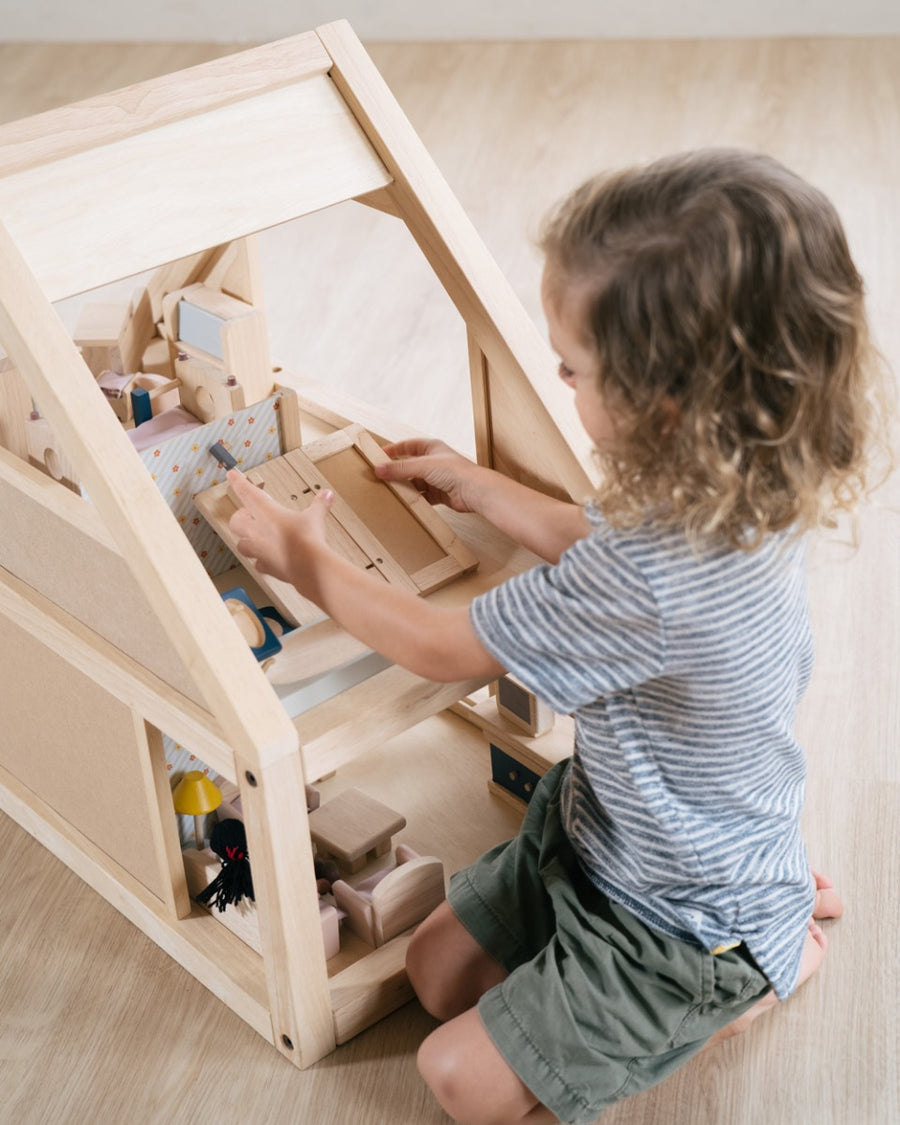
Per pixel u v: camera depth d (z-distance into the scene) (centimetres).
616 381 87
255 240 162
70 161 110
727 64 351
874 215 271
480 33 373
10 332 104
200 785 127
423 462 131
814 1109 116
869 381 91
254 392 162
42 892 140
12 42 380
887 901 135
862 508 192
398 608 105
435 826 146
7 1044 124
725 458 86
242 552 115
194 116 116
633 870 108
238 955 126
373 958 126
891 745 154
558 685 98
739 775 103
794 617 99
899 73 339
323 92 123
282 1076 120
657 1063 110
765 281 82
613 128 319
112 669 116
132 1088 120
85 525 108
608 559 93
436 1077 111
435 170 126
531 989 109
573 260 87
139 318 172
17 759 144
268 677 112
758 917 109
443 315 248
